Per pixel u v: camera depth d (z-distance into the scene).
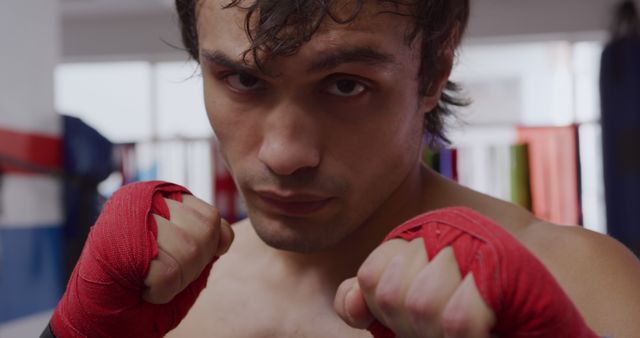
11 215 1.97
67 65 4.98
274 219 0.66
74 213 2.21
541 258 0.71
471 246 0.49
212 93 0.66
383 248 0.53
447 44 0.75
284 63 0.59
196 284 0.64
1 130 1.94
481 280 0.47
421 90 0.70
